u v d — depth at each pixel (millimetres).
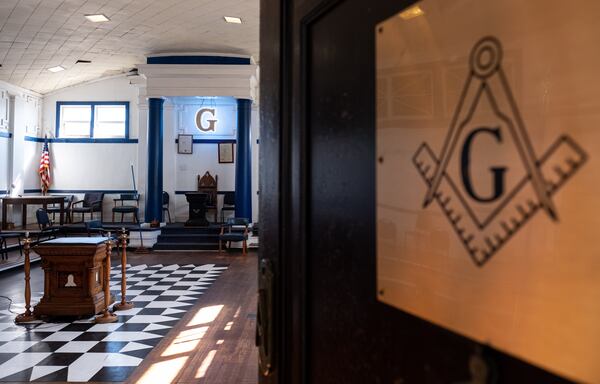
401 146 731
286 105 1149
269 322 1184
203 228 10836
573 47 491
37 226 12312
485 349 573
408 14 718
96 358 3922
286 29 1162
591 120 473
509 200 551
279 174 1180
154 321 5035
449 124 637
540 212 518
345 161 895
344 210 895
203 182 12289
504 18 561
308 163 1043
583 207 478
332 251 938
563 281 495
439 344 649
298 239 1065
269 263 1220
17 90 11992
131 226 10984
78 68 11547
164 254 9953
